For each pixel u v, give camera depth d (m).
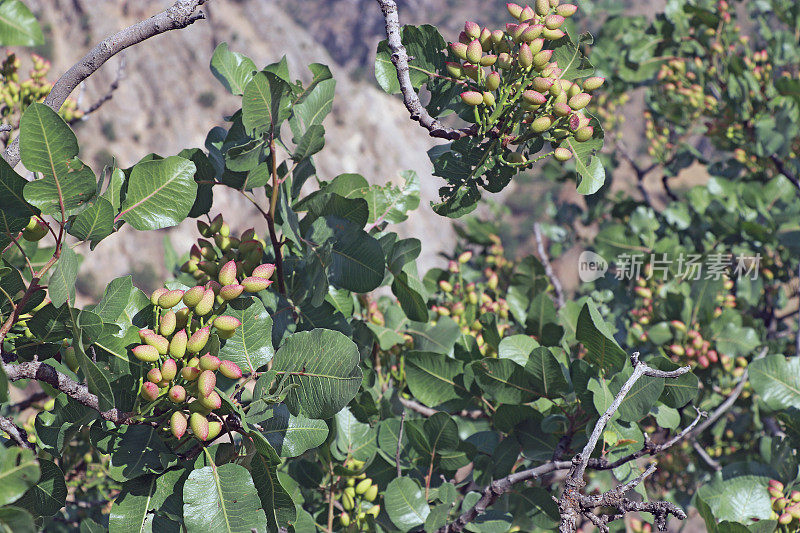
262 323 2.36
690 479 5.71
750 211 6.15
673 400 2.77
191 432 2.12
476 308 4.41
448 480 3.41
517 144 2.35
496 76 2.21
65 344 2.24
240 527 1.96
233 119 2.79
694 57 6.84
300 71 66.75
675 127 7.38
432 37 2.41
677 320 4.87
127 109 56.00
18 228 2.00
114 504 2.05
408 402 3.92
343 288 2.77
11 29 1.74
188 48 60.06
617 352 2.68
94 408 2.02
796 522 2.94
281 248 2.84
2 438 2.28
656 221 6.13
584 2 7.24
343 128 61.19
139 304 2.28
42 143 1.88
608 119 7.69
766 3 7.32
